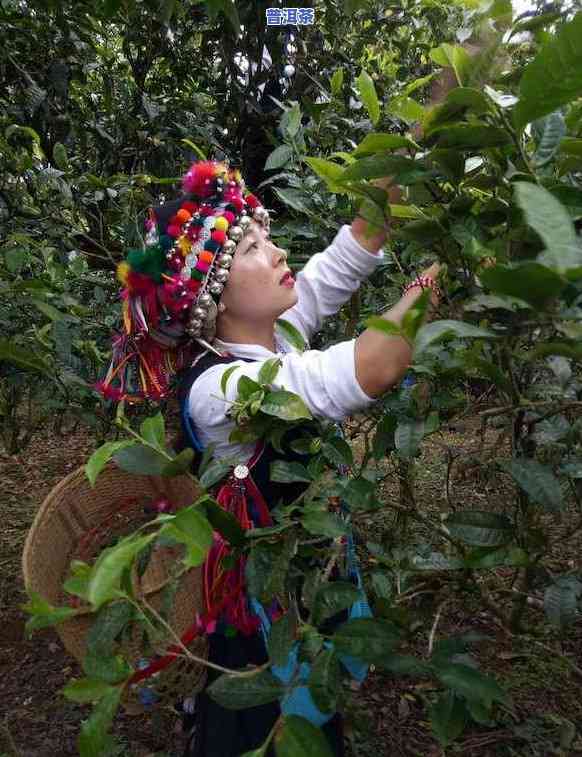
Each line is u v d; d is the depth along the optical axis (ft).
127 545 1.96
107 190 6.21
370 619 2.65
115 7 6.26
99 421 5.98
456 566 3.24
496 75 2.80
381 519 6.70
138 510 3.85
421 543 4.31
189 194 4.25
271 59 8.32
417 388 3.52
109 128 8.49
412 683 6.91
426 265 4.96
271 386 3.19
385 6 8.68
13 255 5.53
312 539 3.21
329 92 8.15
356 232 4.79
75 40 8.14
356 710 3.28
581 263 1.47
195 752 4.17
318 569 3.01
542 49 2.04
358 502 3.04
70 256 6.31
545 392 3.09
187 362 4.37
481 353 3.10
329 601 2.76
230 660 3.96
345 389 3.35
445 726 2.70
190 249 4.07
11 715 6.82
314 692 2.53
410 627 3.79
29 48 8.17
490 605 3.75
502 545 3.07
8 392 6.57
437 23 8.21
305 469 3.19
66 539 3.58
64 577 3.55
